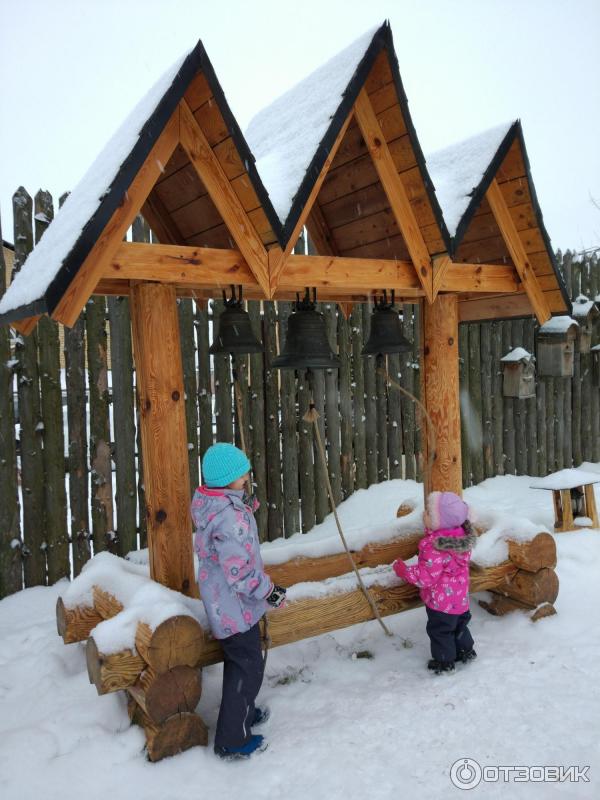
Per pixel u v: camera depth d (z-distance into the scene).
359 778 2.34
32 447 4.39
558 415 7.60
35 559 4.44
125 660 2.54
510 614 3.68
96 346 4.56
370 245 3.68
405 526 3.82
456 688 2.93
